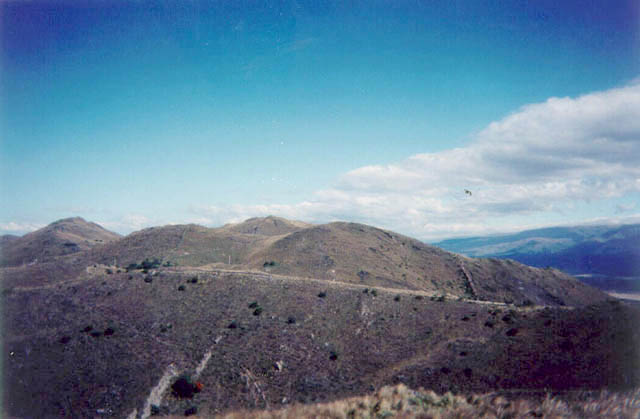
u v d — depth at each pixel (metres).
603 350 29.22
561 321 38.78
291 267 87.62
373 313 50.00
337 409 10.86
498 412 9.64
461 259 111.31
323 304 52.25
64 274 68.69
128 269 75.06
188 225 125.56
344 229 119.44
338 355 39.53
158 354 37.44
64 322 43.72
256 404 31.03
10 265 104.19
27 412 29.38
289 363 37.22
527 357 32.22
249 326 44.38
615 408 9.38
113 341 39.78
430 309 51.53
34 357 36.25
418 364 35.22
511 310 47.78
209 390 32.62
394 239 121.50
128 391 31.50
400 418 9.98
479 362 33.09
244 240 122.06
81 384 32.44
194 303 50.41
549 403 9.84
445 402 11.20
